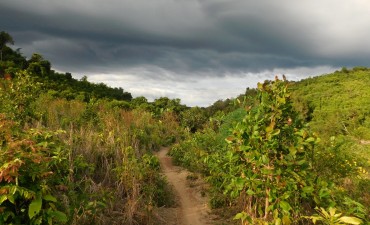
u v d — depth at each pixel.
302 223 4.21
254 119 3.96
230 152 4.41
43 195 2.81
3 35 45.09
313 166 5.12
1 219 2.70
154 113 26.08
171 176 9.24
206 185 7.88
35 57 44.38
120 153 7.81
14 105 7.77
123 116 15.62
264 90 4.02
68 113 12.68
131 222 5.01
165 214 6.11
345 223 2.85
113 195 5.61
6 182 2.76
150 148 12.98
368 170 6.51
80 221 4.14
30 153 2.93
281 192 3.78
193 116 26.20
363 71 81.94
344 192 4.43
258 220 3.59
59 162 3.95
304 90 72.69
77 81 46.78
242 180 3.92
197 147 10.71
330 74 83.94
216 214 6.14
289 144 4.07
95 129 10.72
